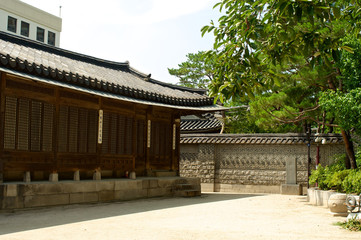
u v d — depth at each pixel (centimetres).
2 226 1008
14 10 3928
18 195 1309
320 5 593
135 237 877
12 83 1348
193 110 2217
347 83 1412
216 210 1423
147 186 1886
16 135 1358
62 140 1538
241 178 2438
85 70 1744
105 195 1652
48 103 1480
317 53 694
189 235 909
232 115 3519
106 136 1766
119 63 2259
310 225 1084
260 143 2377
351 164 1752
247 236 906
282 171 2348
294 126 3070
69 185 1494
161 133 2198
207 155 2530
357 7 725
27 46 1730
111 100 1792
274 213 1352
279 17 607
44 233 908
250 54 693
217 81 714
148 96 1858
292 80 1934
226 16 687
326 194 1579
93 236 882
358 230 999
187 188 2088
